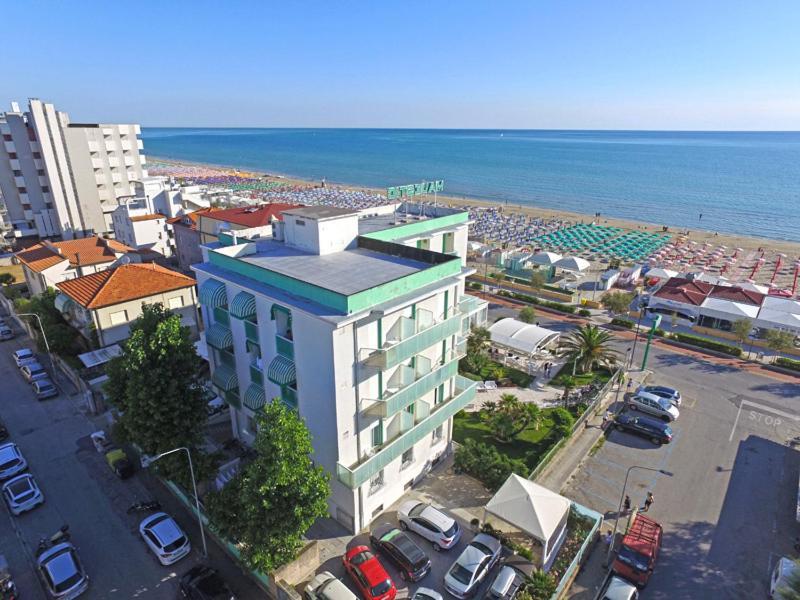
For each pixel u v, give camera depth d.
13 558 24.62
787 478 31.00
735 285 64.69
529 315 52.59
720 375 44.19
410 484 29.33
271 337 25.75
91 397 36.38
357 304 22.05
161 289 43.22
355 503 25.11
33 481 28.23
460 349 30.44
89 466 31.20
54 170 83.56
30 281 55.59
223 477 29.19
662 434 34.31
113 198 92.56
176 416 25.50
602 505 28.66
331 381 22.75
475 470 29.97
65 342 41.56
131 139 93.38
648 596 23.02
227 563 24.19
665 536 26.47
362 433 25.00
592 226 110.38
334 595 20.88
